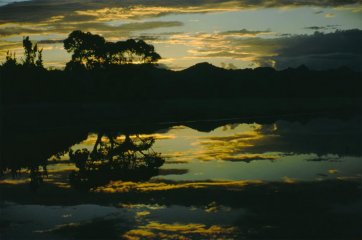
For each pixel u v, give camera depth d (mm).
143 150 31578
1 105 53406
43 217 15867
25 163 27422
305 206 16703
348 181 20688
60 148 33406
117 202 17719
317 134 39500
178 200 17781
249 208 16516
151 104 64125
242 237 13562
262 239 13367
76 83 62344
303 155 28141
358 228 14250
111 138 39094
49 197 18781
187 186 20297
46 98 58500
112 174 23500
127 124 51812
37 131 45625
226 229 14289
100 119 54156
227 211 16219
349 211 15984
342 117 60594
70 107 56375
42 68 62812
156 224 14875
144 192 19297
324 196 18047
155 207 16875
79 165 26438
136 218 15578
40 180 22344
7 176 23500
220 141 35312
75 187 20531
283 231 14047
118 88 63531
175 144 34188
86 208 16891
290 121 54656
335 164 24969
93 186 20672
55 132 44938
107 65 64188
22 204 17609
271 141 34938
